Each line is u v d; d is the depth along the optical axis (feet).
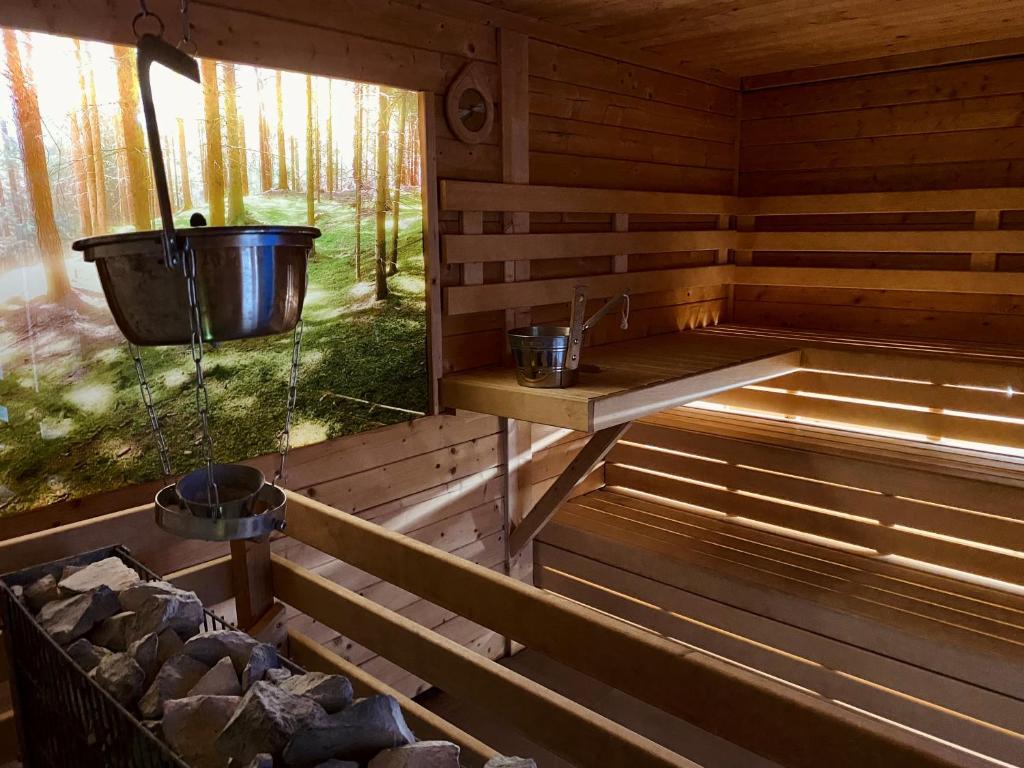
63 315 6.99
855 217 13.87
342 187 8.97
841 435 12.52
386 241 9.41
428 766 3.95
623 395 8.77
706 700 4.49
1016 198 12.10
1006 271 12.35
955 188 12.84
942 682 8.96
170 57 3.72
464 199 9.79
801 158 14.40
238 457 8.33
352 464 9.36
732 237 14.83
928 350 11.83
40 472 6.95
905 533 10.80
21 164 6.61
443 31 9.41
